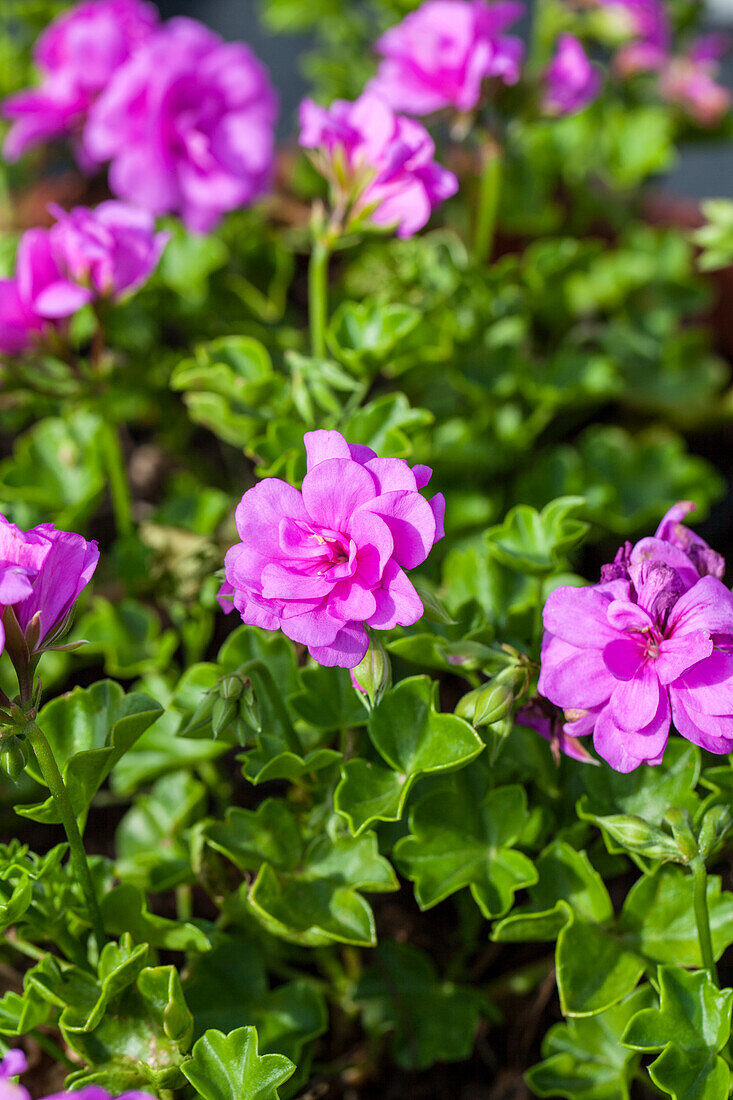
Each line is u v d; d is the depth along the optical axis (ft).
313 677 2.27
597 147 3.47
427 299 2.83
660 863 2.17
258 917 2.25
